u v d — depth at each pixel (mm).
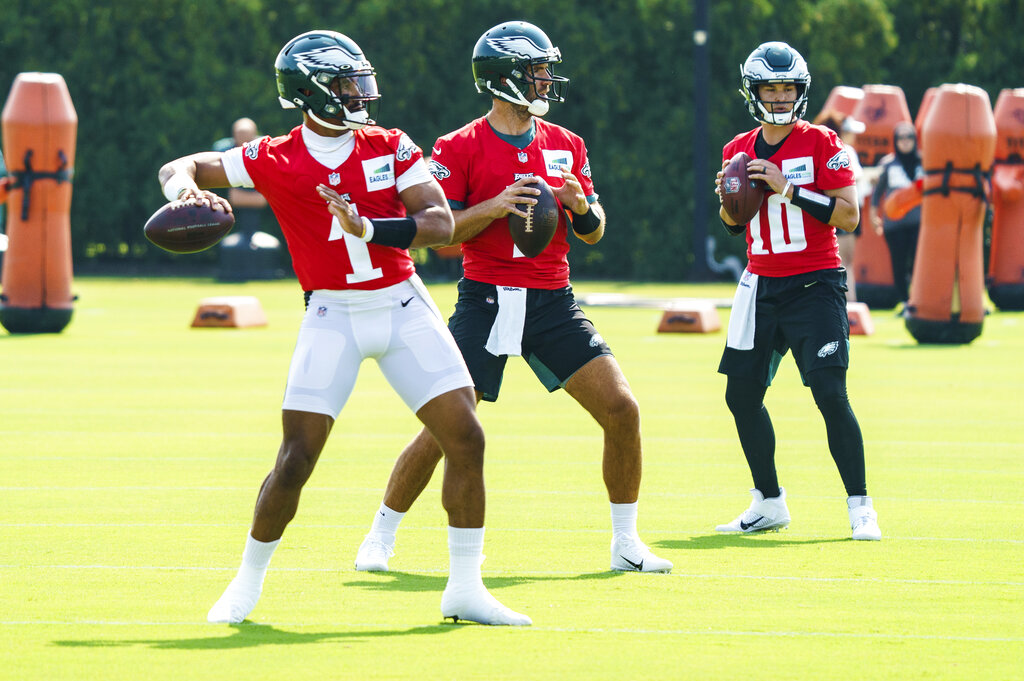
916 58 123875
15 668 16906
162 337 66750
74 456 34344
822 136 25828
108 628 18844
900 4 123562
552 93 23797
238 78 122000
